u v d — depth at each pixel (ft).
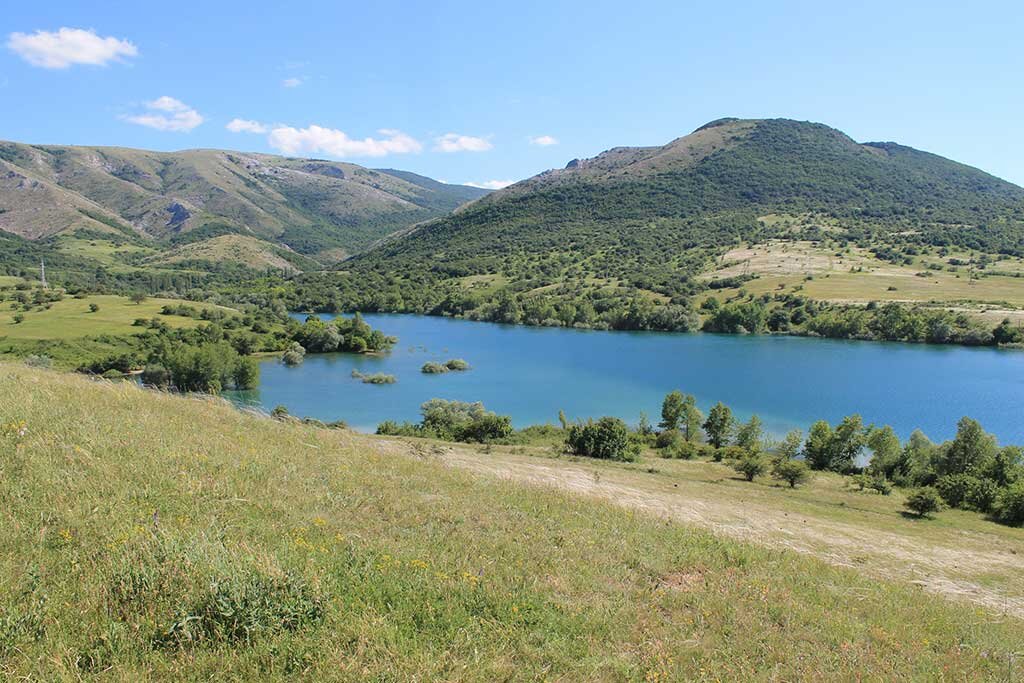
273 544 26.30
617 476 113.29
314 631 19.84
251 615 19.54
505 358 354.95
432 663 19.16
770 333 426.10
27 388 46.85
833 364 323.37
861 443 166.50
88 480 29.53
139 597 19.84
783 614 29.71
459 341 416.26
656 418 234.99
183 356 260.01
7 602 18.58
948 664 27.30
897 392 263.90
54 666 16.48
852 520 96.68
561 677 20.29
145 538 23.38
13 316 336.90
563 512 45.09
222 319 391.04
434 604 23.31
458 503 40.86
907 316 383.86
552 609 25.20
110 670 16.87
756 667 23.72
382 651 19.38
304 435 58.03
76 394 49.16
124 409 47.96
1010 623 39.70
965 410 236.22
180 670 17.24
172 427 45.34
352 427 211.00
